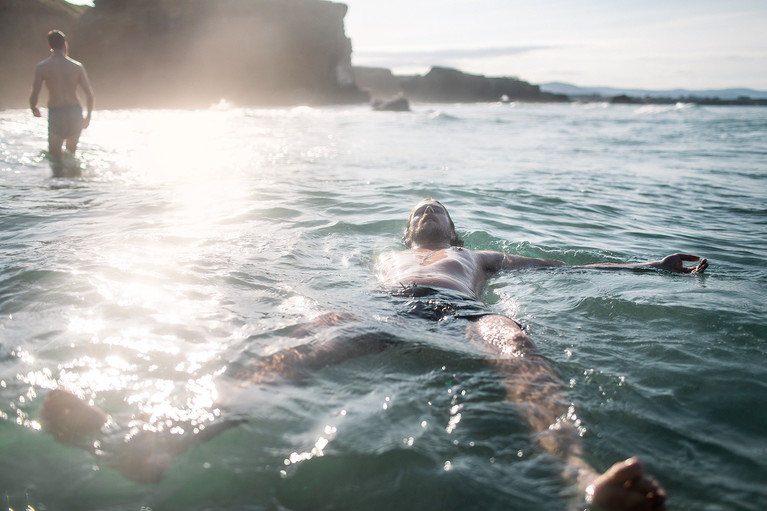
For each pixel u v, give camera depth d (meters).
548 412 2.26
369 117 30.88
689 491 1.82
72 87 9.84
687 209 7.39
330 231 5.50
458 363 2.66
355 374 2.55
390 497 1.77
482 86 107.50
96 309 3.16
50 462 1.88
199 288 3.62
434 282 3.74
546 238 5.68
